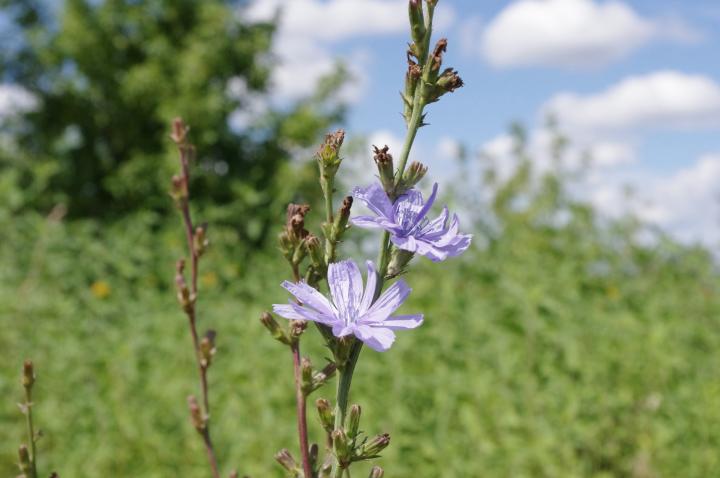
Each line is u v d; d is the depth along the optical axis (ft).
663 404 19.21
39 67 57.82
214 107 52.08
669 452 18.07
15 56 57.62
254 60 57.62
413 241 4.88
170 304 26.66
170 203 49.67
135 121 57.11
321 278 5.32
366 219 4.95
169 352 21.31
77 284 29.86
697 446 18.45
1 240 31.86
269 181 52.11
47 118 58.70
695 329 23.09
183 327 23.30
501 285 24.75
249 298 32.24
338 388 5.04
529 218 36.14
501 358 19.43
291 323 5.41
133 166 52.16
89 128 58.59
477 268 27.86
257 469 15.94
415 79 5.14
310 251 5.23
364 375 18.86
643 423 18.66
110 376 19.72
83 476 16.70
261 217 48.32
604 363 19.95
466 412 17.29
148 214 38.58
